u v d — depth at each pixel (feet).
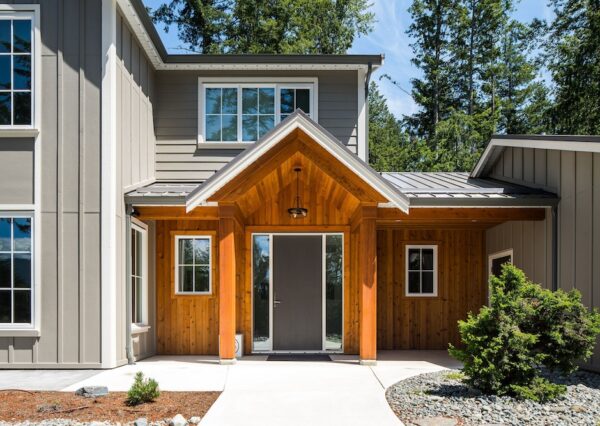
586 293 27.55
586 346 22.31
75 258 29.43
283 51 81.00
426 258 40.70
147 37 34.60
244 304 36.09
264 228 36.42
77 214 29.58
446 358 34.55
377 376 27.20
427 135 103.60
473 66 102.37
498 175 39.14
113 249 29.55
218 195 30.37
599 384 24.27
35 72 29.84
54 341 29.19
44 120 29.84
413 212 31.81
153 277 36.50
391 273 40.27
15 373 27.89
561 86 72.33
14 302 29.37
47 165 29.71
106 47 29.96
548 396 21.50
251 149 29.04
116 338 29.81
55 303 29.30
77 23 30.07
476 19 101.60
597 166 26.73
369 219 30.76
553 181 31.30
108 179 29.63
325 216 36.58
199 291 36.96
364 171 29.17
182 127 39.86
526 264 33.86
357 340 36.09
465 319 40.09
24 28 30.17
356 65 39.83
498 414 19.70
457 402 21.31
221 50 81.15
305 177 34.88
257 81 40.14
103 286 29.35
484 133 93.09
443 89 103.35
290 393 23.36
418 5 103.19
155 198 31.55
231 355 30.96
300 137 29.91
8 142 29.81
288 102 40.34
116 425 18.39
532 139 32.12
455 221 36.17
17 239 29.60
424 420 19.11
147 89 37.45
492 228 39.34
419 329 40.04
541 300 22.59
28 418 19.01
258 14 82.89
